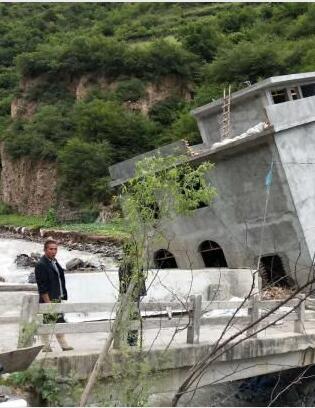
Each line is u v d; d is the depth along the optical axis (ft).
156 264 65.21
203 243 61.52
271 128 52.34
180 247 62.39
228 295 44.32
